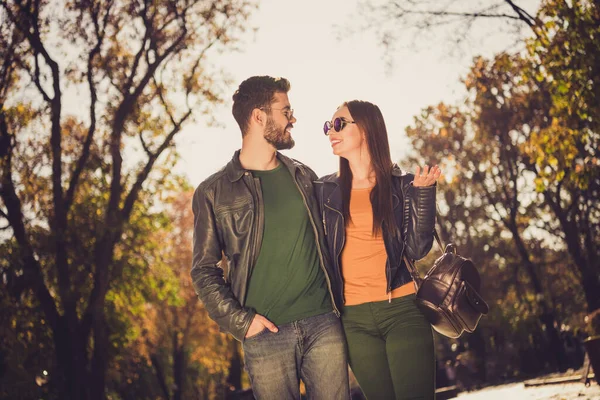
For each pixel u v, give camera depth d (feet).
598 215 108.68
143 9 72.38
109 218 70.38
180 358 136.87
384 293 15.26
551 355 119.44
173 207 131.03
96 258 70.59
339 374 14.79
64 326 68.23
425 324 15.25
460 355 132.77
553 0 40.01
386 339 15.21
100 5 71.46
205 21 75.05
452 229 133.69
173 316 133.39
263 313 14.74
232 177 15.10
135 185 73.15
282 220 14.93
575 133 44.24
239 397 75.36
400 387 14.90
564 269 137.08
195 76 76.48
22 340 72.02
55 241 68.49
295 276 14.80
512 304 146.30
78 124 75.05
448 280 15.21
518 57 45.73
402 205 15.56
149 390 131.95
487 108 91.97
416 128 119.65
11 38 69.05
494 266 141.38
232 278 15.02
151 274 84.74
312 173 15.92
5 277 68.18
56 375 73.20
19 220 67.87
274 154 15.52
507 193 118.62
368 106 16.02
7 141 69.26
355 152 15.88
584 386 43.62
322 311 14.84
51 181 73.26
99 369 69.46
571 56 39.63
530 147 46.32
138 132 75.41
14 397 72.59
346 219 15.53
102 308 69.97
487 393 63.67
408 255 15.51
